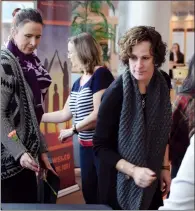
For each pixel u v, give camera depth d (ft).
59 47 11.53
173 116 5.88
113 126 6.25
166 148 6.36
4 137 7.09
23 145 7.24
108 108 6.18
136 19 20.38
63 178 10.98
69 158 11.16
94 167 8.89
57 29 11.51
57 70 11.48
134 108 6.17
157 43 6.16
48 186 7.95
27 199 7.58
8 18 8.06
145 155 6.14
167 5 20.43
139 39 6.06
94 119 8.91
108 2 18.71
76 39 9.37
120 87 6.23
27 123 7.39
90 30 16.25
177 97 5.83
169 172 6.39
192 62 5.80
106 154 6.22
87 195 8.98
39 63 8.13
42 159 7.93
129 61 6.23
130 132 6.15
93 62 9.20
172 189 4.51
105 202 6.36
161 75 6.48
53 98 11.35
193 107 5.54
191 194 4.36
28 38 7.51
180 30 30.50
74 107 9.51
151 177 5.91
